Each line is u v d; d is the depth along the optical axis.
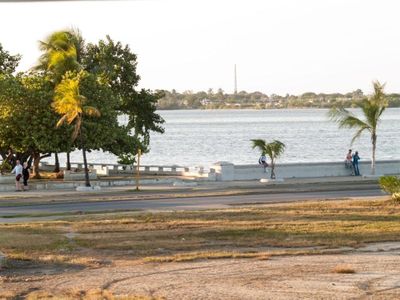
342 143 171.50
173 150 157.00
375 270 25.92
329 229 35.38
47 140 67.50
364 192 53.47
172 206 46.34
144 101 81.69
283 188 57.03
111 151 73.62
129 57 81.31
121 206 47.00
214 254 29.17
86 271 26.25
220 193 53.66
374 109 65.62
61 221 39.00
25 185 60.34
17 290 23.28
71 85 61.47
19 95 67.00
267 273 25.58
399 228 35.56
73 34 79.25
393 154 135.12
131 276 25.33
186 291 22.94
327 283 23.92
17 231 35.41
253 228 35.69
